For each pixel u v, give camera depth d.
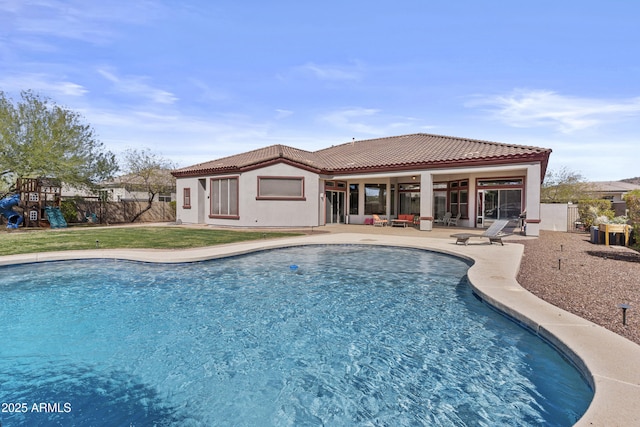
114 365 4.34
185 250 11.07
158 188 36.38
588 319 4.78
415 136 26.83
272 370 4.19
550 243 13.52
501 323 5.41
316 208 21.05
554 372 3.94
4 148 19.83
